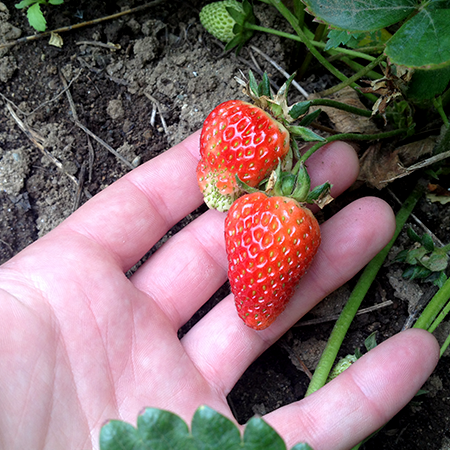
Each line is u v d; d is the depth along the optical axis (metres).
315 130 0.19
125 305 0.15
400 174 0.18
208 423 0.08
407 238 0.19
